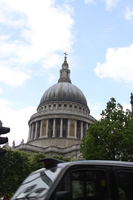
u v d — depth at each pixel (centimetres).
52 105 12294
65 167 692
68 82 14062
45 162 808
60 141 10681
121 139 4375
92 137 4612
